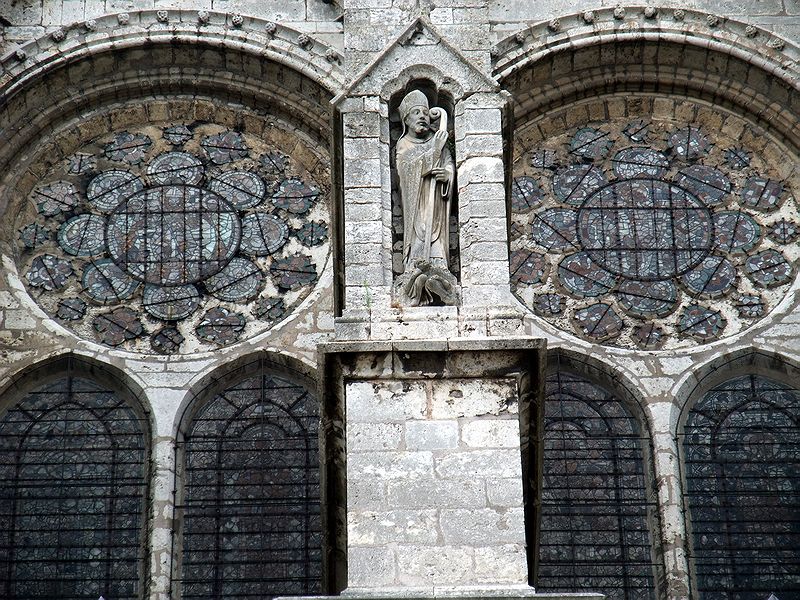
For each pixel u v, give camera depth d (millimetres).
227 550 49312
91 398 51250
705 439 50812
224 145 55625
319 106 55281
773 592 48844
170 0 55688
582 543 49375
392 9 49625
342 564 44844
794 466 50438
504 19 55188
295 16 55656
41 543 49344
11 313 52094
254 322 52688
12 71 54281
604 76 55875
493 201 46375
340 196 47406
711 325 52656
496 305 44844
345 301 45062
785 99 55344
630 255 53875
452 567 40969
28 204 54469
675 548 48781
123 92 55781
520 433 43531
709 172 55344
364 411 42844
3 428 50781
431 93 48500
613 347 51906
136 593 48750
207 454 50500
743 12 55812
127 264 53531
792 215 54625
